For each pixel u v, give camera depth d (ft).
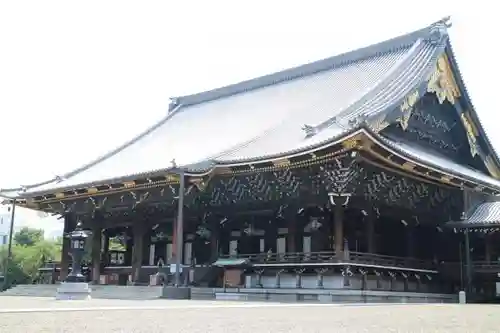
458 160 126.62
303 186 93.97
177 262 85.97
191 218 111.55
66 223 133.08
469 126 119.55
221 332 24.95
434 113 115.85
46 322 28.53
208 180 98.63
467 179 104.99
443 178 101.35
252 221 106.32
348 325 30.27
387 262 95.35
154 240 124.88
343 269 86.58
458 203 114.32
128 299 74.84
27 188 129.08
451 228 110.83
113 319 31.58
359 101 99.04
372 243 96.37
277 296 89.92
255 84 144.15
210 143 117.50
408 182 101.50
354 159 84.79
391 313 43.96
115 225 124.26
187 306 49.93
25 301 64.08
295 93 126.21
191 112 153.69
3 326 25.81
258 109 127.44
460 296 91.56
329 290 85.66
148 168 111.55
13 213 127.75
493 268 103.81
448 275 108.99
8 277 122.31
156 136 145.18
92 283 121.70
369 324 31.45
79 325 27.22
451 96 113.80
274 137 102.63
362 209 95.09
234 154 98.99
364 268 89.97
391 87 102.47
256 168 94.84
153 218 116.47
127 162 127.44
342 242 88.74
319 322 32.07
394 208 103.09
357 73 120.06
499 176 127.65
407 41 119.75
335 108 105.29
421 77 103.30
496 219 106.63
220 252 109.60
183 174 92.22
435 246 115.96
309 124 101.14
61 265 131.64
